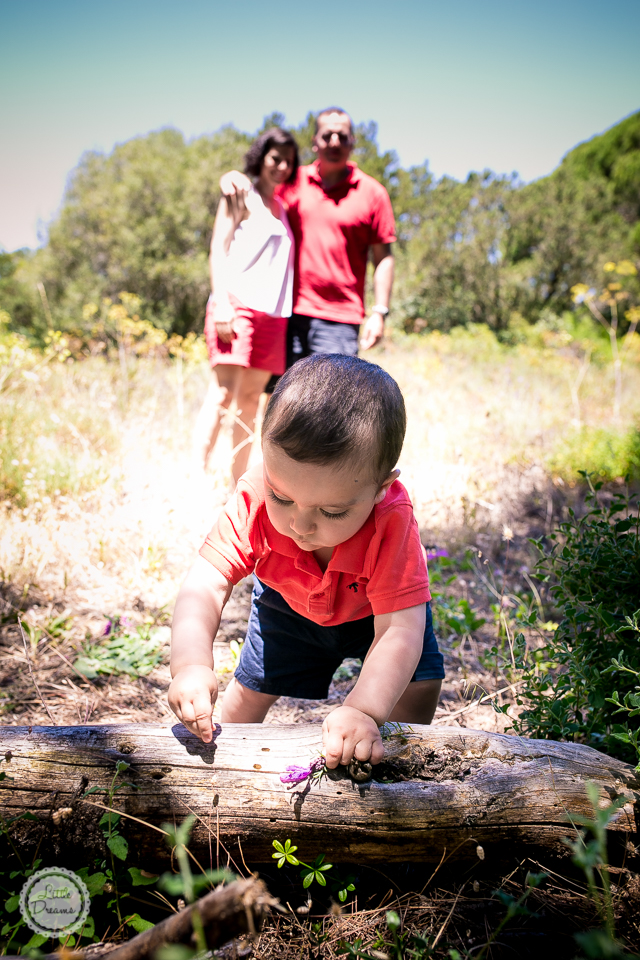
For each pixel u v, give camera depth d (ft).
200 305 59.62
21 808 4.29
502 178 80.59
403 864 4.81
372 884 4.74
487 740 4.89
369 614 5.52
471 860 4.65
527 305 74.74
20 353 18.16
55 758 4.45
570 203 79.30
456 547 12.39
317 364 4.48
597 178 88.63
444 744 4.81
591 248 74.95
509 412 24.21
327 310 14.42
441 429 19.02
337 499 4.33
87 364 26.53
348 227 14.20
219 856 4.50
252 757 4.60
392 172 85.87
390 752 4.68
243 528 5.23
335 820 4.46
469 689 7.99
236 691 6.22
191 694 4.63
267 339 13.43
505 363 45.47
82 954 3.62
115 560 10.78
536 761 4.80
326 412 4.14
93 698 7.54
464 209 77.20
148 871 4.43
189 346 30.66
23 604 9.43
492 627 9.80
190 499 11.50
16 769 4.37
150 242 59.57
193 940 2.79
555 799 4.62
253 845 4.48
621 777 4.80
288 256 13.32
